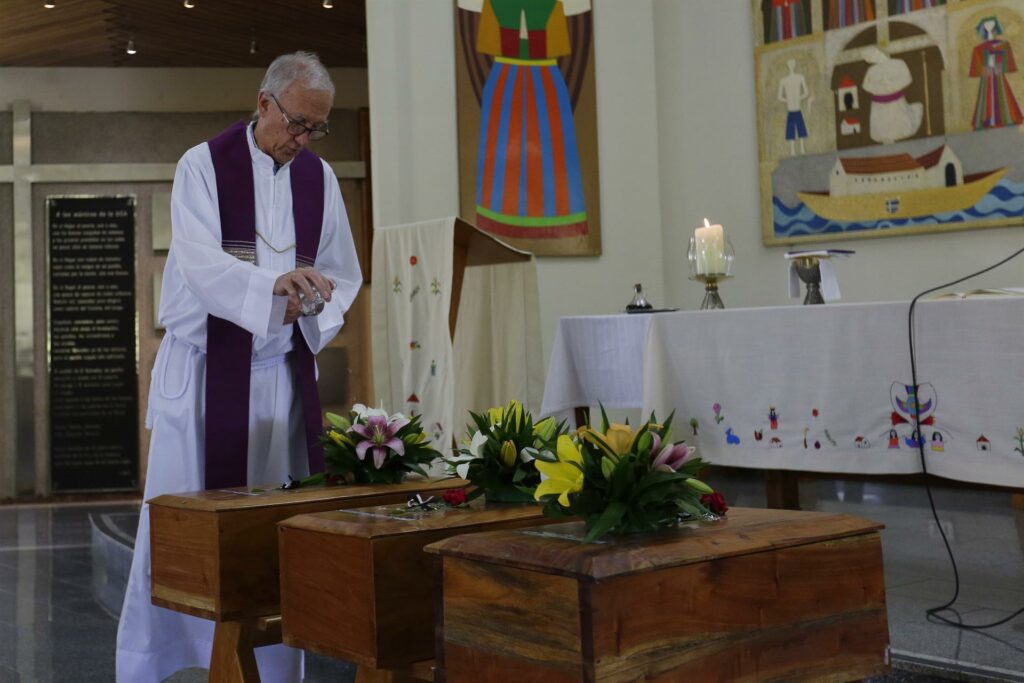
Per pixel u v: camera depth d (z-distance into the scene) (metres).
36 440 9.77
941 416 2.98
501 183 6.25
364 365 10.08
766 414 3.37
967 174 5.42
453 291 3.95
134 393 9.86
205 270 2.61
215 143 2.79
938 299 3.01
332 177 2.98
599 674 1.26
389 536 1.70
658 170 6.48
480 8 6.27
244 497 2.18
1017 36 5.29
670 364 3.62
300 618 1.85
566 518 1.90
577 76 6.38
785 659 1.44
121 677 2.57
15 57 9.53
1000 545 4.15
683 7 6.42
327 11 8.50
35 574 5.61
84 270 9.87
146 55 9.59
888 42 5.65
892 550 4.16
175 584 2.19
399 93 6.21
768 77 6.05
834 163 5.82
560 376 3.99
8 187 9.84
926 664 2.65
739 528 1.50
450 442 3.88
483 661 1.43
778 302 6.07
